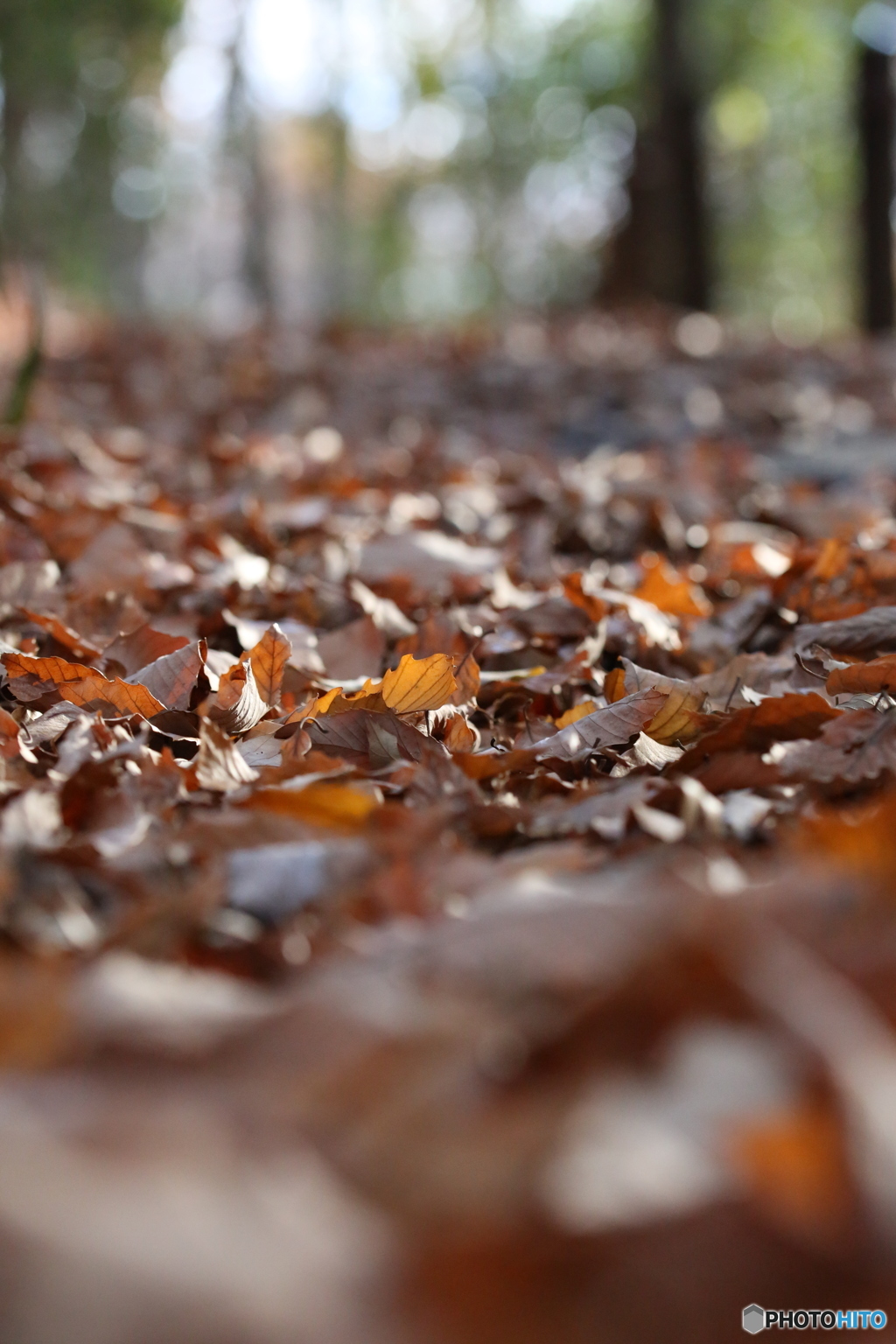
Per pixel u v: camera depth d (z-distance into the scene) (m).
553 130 13.36
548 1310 0.71
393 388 4.02
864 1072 0.82
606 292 8.41
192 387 3.80
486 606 1.72
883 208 7.69
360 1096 0.86
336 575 1.80
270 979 1.20
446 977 1.06
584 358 4.63
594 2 10.91
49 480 2.03
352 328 5.55
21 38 12.23
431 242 18.98
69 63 12.58
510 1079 0.89
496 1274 0.72
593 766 1.41
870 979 1.04
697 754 1.40
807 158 12.73
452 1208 0.77
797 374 4.44
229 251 18.75
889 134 7.66
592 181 13.75
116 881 1.25
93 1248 0.67
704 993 0.90
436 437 3.24
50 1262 0.66
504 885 1.24
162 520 1.87
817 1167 0.76
